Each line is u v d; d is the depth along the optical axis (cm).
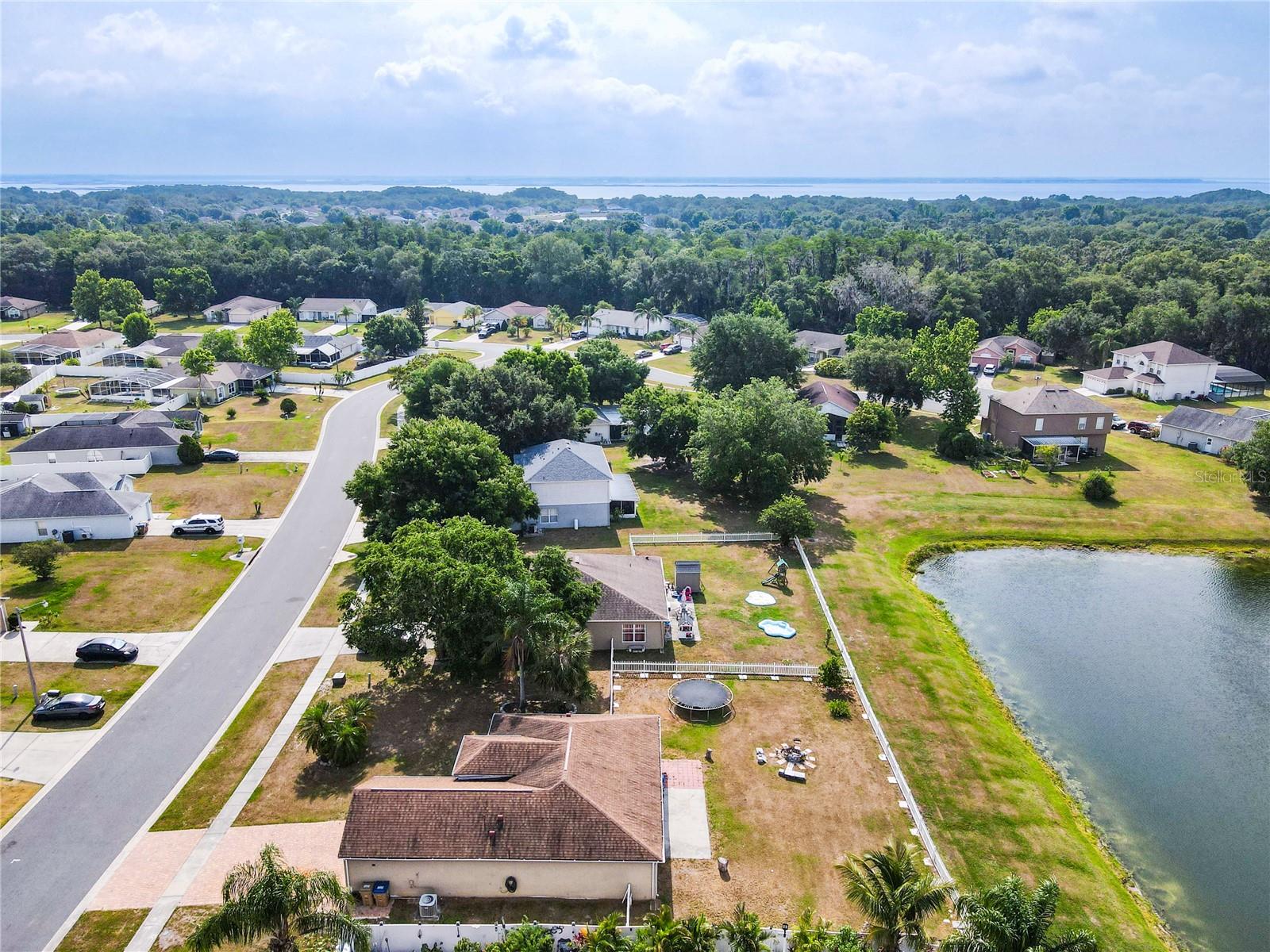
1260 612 6662
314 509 8075
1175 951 3600
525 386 9000
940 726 4934
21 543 7000
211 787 4272
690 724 4881
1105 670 5800
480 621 4775
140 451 9062
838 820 4134
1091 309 15825
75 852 3831
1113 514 8406
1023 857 3972
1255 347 14062
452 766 4394
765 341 11438
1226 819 4403
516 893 3603
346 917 3038
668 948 3036
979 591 6988
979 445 10025
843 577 6869
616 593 5656
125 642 5509
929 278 17238
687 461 9606
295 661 5444
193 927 3409
